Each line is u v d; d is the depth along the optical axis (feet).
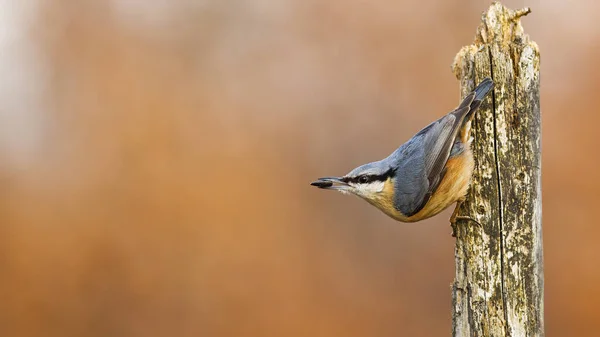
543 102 44.78
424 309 42.29
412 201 25.71
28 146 47.57
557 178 41.96
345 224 45.29
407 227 44.93
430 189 24.81
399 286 42.98
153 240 43.14
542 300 20.72
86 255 42.57
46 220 43.50
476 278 20.94
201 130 47.50
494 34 21.48
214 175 45.24
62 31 51.34
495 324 20.53
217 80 50.62
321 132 49.52
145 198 44.19
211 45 52.70
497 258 20.74
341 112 50.08
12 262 42.04
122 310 41.70
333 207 46.01
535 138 20.95
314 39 53.16
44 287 41.68
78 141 47.44
